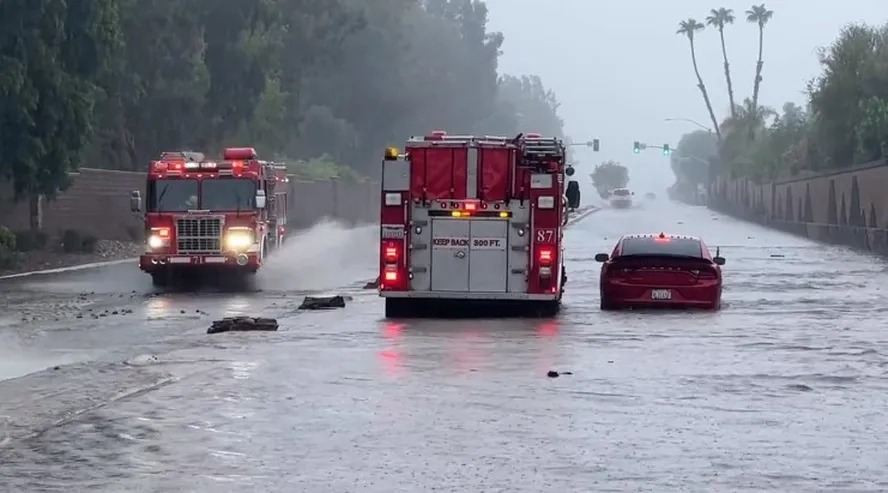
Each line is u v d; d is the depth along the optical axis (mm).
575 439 34812
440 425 36844
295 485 29562
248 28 196250
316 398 41562
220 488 29281
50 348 59781
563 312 74688
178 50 185875
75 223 161000
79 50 132375
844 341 58875
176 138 191875
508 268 71250
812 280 105688
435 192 71250
